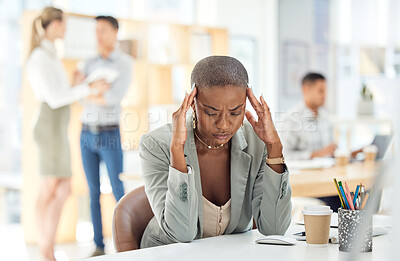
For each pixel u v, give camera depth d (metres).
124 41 4.49
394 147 0.81
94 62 4.12
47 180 3.96
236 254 1.23
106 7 5.06
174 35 4.95
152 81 4.84
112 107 4.04
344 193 1.25
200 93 1.41
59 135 3.95
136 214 1.61
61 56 4.16
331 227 1.54
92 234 4.27
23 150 4.10
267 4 6.12
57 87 3.87
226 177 1.55
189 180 1.41
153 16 5.35
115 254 1.25
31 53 3.88
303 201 3.25
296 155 3.63
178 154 1.43
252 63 6.09
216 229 1.54
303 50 6.26
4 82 4.74
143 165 1.55
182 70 5.05
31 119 4.09
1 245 4.03
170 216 1.41
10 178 4.75
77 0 4.90
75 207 4.24
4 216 4.69
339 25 6.18
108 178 3.98
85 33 4.20
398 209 0.77
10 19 4.71
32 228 4.11
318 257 1.19
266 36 6.15
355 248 0.85
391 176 0.81
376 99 5.79
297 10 6.22
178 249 1.30
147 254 1.24
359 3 6.02
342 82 6.16
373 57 5.91
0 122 4.75
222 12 5.80
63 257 3.80
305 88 4.02
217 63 1.40
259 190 1.56
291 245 1.32
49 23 3.85
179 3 5.56
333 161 3.25
